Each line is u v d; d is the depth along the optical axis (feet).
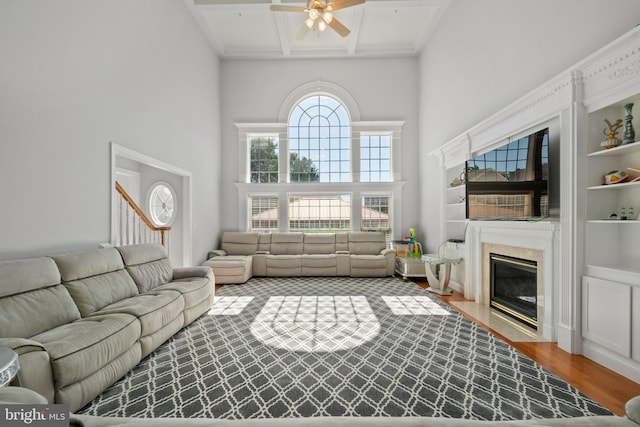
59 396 5.33
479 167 12.58
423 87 20.80
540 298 9.64
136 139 11.95
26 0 7.52
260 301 13.61
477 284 13.16
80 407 5.75
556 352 8.35
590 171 8.06
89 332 6.23
